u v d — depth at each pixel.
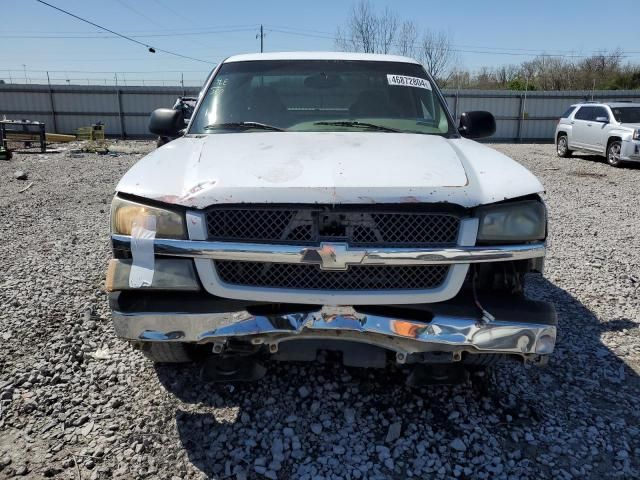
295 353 2.70
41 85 27.11
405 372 3.25
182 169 2.71
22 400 2.97
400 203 2.42
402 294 2.48
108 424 2.77
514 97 28.67
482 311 2.49
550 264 5.68
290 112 3.70
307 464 2.52
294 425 2.79
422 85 3.98
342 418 2.85
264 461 2.53
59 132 27.83
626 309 4.44
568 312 4.36
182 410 2.89
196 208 2.44
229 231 2.46
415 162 2.72
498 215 2.50
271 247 2.41
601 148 16.23
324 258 2.40
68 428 2.74
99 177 12.44
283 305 2.52
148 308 2.51
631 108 16.16
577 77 46.91
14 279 4.92
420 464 2.53
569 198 10.27
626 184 12.24
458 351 2.54
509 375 3.30
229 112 3.68
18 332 3.78
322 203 2.39
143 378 3.20
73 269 5.24
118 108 27.66
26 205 8.80
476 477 2.45
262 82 3.86
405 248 2.43
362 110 3.74
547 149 22.86
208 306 2.48
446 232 2.48
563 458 2.58
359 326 2.46
